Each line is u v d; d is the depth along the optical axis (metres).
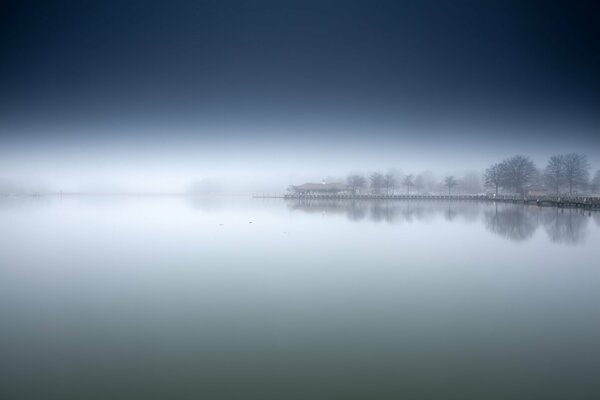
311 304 11.73
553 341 8.93
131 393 6.82
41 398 6.66
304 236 27.62
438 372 7.50
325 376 7.36
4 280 14.83
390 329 9.69
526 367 7.68
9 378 7.34
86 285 14.12
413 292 13.01
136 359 8.12
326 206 75.19
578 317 10.49
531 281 14.41
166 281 14.62
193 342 8.96
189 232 30.19
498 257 19.16
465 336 9.23
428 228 32.28
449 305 11.59
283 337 9.23
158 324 10.13
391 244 23.66
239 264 17.72
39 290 13.45
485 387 6.95
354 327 9.83
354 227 33.75
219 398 6.63
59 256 19.88
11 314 10.97
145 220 41.50
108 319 10.52
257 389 6.91
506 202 85.88
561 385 7.02
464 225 34.56
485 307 11.36
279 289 13.46
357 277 15.13
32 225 35.84
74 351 8.52
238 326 9.95
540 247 22.00
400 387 6.97
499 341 8.93
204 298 12.43
